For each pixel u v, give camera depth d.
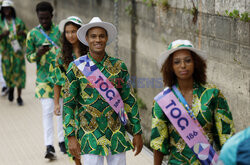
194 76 3.55
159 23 6.97
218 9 5.34
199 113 3.47
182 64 3.46
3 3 8.77
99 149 4.10
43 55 6.31
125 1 8.11
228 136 3.46
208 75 5.65
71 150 4.21
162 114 3.58
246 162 2.31
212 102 3.47
